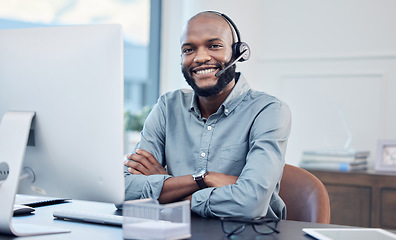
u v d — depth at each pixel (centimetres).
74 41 118
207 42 168
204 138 175
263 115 167
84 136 117
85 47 117
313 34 334
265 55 347
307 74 336
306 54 336
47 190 125
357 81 323
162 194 155
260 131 163
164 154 191
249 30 337
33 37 122
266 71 348
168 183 155
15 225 121
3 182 114
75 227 122
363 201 275
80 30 118
